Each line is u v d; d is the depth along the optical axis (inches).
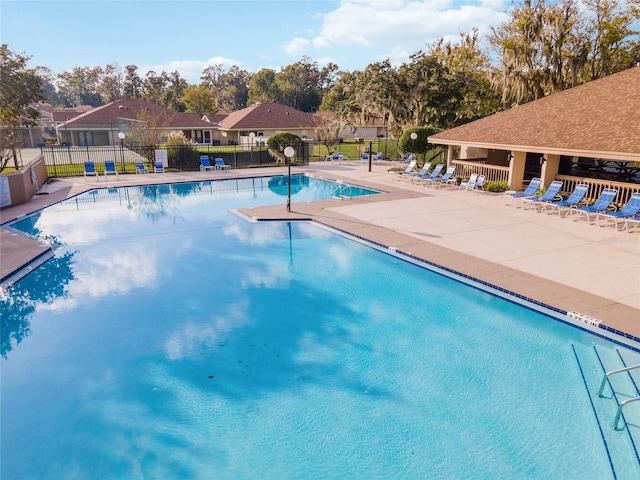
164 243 569.6
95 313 378.0
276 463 217.0
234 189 986.1
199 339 335.6
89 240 583.2
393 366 296.4
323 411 253.8
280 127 2094.0
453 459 217.5
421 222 614.9
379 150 1603.1
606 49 1347.2
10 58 1422.2
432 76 1386.6
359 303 392.5
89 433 238.2
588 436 230.1
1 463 217.3
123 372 293.9
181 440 232.8
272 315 372.5
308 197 876.6
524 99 1306.6
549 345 317.7
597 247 488.4
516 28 1406.3
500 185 824.3
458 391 269.1
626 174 806.5
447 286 420.8
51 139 2378.2
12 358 311.0
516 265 439.2
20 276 449.1
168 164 1226.0
